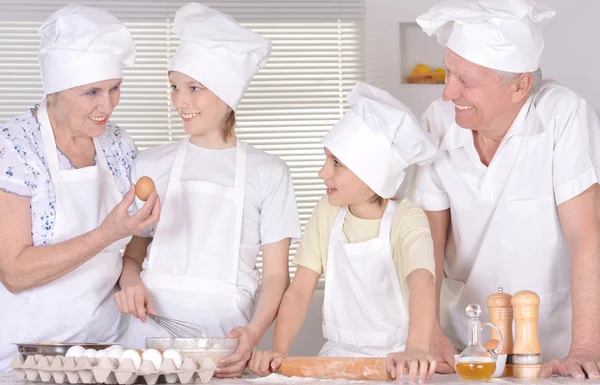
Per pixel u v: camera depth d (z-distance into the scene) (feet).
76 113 7.19
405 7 14.14
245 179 7.78
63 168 7.44
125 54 7.38
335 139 7.16
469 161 7.75
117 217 6.55
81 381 5.60
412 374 5.66
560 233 7.56
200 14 7.74
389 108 7.04
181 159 7.86
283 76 14.26
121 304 7.12
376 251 7.22
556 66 13.79
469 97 7.18
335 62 14.26
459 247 8.00
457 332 8.20
